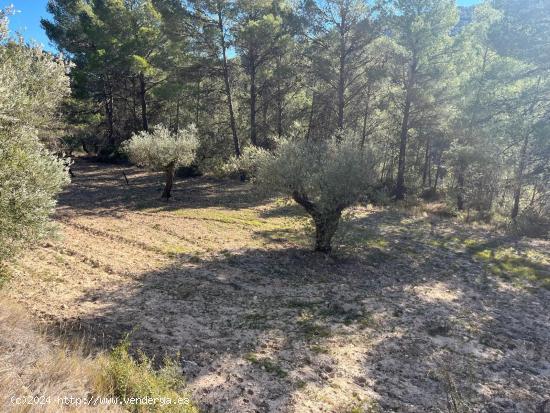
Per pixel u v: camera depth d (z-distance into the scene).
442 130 28.86
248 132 34.00
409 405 6.11
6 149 6.82
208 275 11.78
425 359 7.61
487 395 6.50
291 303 10.13
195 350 7.36
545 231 19.81
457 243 17.53
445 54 26.45
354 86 30.30
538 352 8.20
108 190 25.22
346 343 8.07
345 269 13.20
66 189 24.69
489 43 25.22
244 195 25.52
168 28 29.05
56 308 8.69
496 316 10.08
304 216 16.12
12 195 6.60
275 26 27.42
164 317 8.77
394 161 36.84
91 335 7.57
